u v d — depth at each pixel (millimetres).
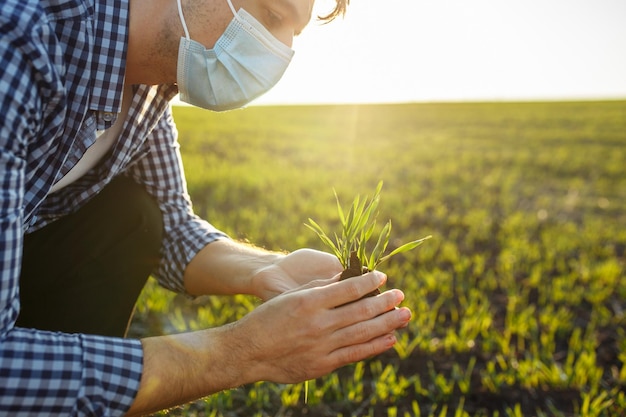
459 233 7664
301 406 3027
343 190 10117
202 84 1765
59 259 2117
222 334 1589
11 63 1271
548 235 7438
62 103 1428
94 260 2158
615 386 3400
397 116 38188
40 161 1509
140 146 2213
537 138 23594
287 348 1579
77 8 1466
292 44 1786
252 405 2988
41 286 2100
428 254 6074
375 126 30141
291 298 1591
